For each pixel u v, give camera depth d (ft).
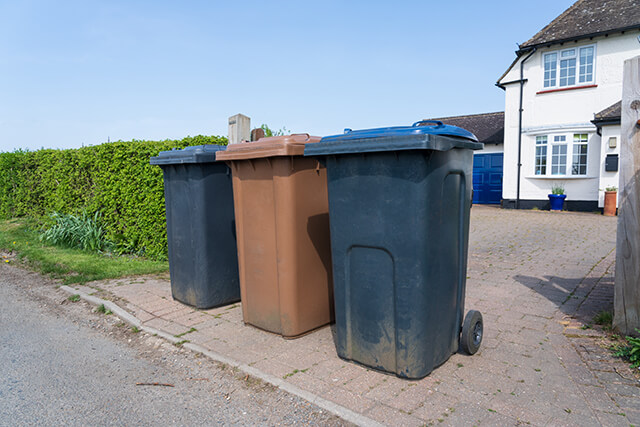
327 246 13.12
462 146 9.78
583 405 8.65
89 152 26.86
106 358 11.98
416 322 9.46
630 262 11.43
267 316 12.96
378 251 9.77
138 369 11.26
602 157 44.01
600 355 10.81
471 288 17.24
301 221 12.27
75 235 27.14
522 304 15.10
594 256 22.38
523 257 22.81
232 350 11.78
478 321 11.18
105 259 23.85
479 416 8.36
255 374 10.34
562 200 47.50
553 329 12.71
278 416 8.82
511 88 51.01
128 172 23.79
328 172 10.40
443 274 10.02
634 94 11.03
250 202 12.87
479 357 11.00
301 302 12.48
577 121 46.75
